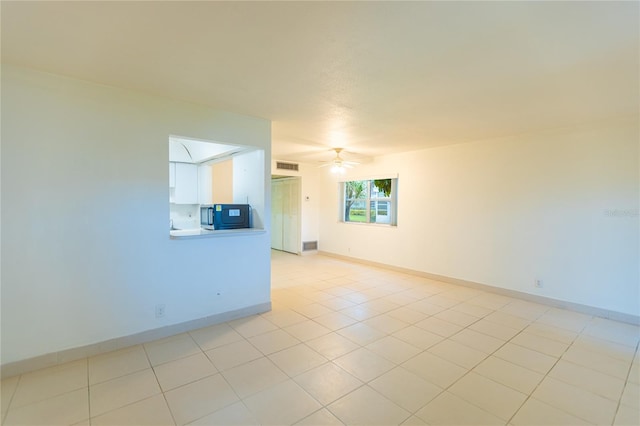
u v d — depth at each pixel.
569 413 1.98
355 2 1.50
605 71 2.27
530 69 2.25
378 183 6.50
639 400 2.11
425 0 1.48
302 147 5.30
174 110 2.97
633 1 1.48
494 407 2.04
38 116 2.37
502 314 3.72
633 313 3.43
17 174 2.31
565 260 3.91
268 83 2.54
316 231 7.99
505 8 1.54
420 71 2.29
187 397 2.10
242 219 3.83
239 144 3.41
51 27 1.75
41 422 1.84
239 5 1.53
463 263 4.95
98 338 2.66
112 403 2.03
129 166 2.76
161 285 2.98
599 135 3.63
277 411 1.97
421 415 1.95
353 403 2.06
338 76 2.39
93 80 2.53
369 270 6.13
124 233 2.76
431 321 3.49
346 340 3.00
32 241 2.38
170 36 1.84
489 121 3.60
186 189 5.24
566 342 2.98
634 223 3.42
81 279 2.58
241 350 2.77
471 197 4.82
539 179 4.10
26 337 2.37
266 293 3.76
